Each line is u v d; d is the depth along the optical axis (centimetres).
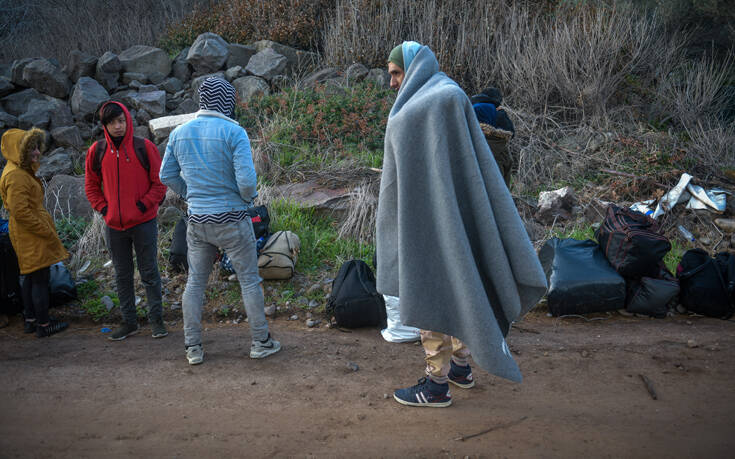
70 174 633
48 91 760
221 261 463
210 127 322
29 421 267
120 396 297
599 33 744
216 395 299
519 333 392
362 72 808
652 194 579
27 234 375
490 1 838
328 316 416
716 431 257
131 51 832
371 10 877
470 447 243
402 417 273
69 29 1070
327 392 304
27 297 391
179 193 345
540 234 536
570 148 680
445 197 229
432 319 246
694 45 916
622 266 416
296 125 694
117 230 370
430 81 250
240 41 924
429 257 243
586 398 295
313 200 555
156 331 390
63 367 338
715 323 406
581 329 399
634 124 723
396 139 237
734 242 512
